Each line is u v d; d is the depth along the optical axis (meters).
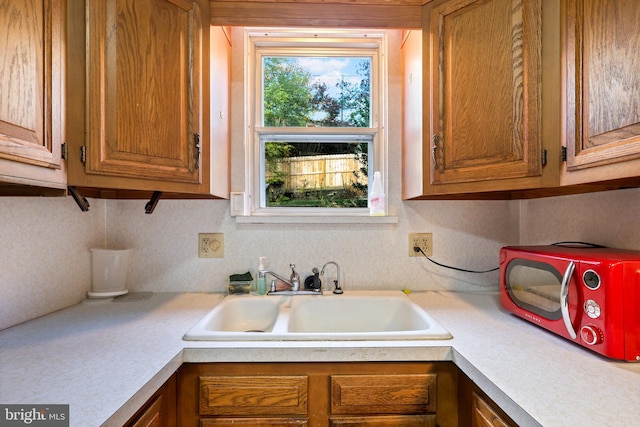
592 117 0.80
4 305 0.95
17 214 1.00
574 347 0.82
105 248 1.38
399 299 1.33
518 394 0.60
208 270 1.43
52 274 1.12
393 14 1.23
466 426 0.81
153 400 0.73
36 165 0.76
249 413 0.84
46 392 0.61
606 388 0.62
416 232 1.47
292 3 1.25
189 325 1.00
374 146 1.56
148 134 0.97
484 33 1.03
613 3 0.75
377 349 0.84
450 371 0.86
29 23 0.74
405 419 0.85
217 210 1.44
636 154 0.70
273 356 0.83
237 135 1.46
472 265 1.48
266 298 1.31
